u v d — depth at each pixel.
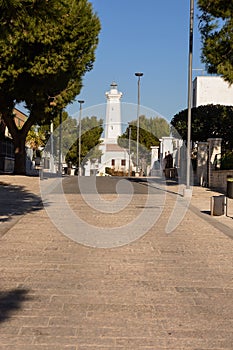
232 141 34.03
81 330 4.69
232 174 22.39
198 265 7.65
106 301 5.64
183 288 6.27
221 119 35.25
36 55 23.55
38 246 9.02
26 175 30.88
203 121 35.31
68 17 23.36
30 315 5.11
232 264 7.77
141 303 5.59
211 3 18.50
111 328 4.76
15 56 22.70
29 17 7.68
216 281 6.66
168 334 4.62
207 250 8.95
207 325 4.89
